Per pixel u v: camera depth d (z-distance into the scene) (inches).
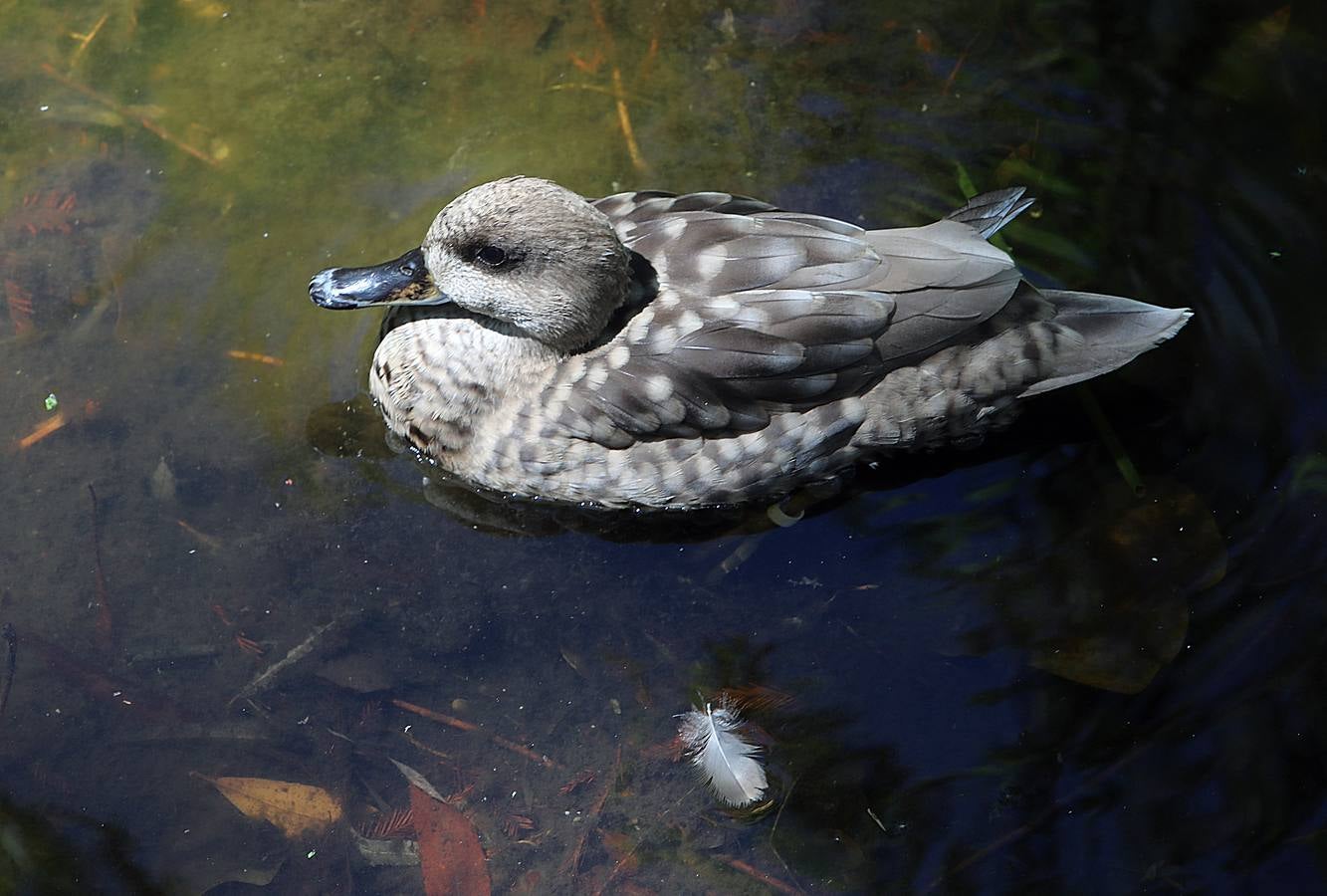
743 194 245.6
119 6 266.5
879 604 200.1
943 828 178.2
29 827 173.5
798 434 200.4
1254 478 209.5
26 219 235.1
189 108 252.7
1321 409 216.7
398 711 187.3
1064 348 204.7
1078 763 182.9
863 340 195.2
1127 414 218.5
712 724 186.2
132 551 199.8
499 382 205.2
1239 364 223.3
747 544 207.9
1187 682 188.4
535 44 265.7
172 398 216.1
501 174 246.4
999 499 210.8
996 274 197.2
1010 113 255.8
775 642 196.7
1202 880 172.6
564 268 192.9
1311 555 199.8
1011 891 172.7
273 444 212.8
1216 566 199.2
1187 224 239.5
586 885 173.8
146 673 188.2
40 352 219.3
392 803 178.7
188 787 178.2
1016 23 268.2
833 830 178.4
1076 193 244.4
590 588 202.2
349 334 227.1
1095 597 197.5
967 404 206.4
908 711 189.2
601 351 200.8
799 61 264.5
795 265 193.6
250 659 190.5
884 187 247.3
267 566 200.2
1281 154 246.5
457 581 201.6
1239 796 179.0
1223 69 257.8
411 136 251.6
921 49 265.7
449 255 199.6
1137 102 255.3
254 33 264.2
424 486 213.6
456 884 173.0
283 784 179.0
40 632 190.9
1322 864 172.6
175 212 237.9
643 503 207.8
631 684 192.1
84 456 208.8
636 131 254.1
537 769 183.3
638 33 267.9
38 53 259.0
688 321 195.3
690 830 178.5
